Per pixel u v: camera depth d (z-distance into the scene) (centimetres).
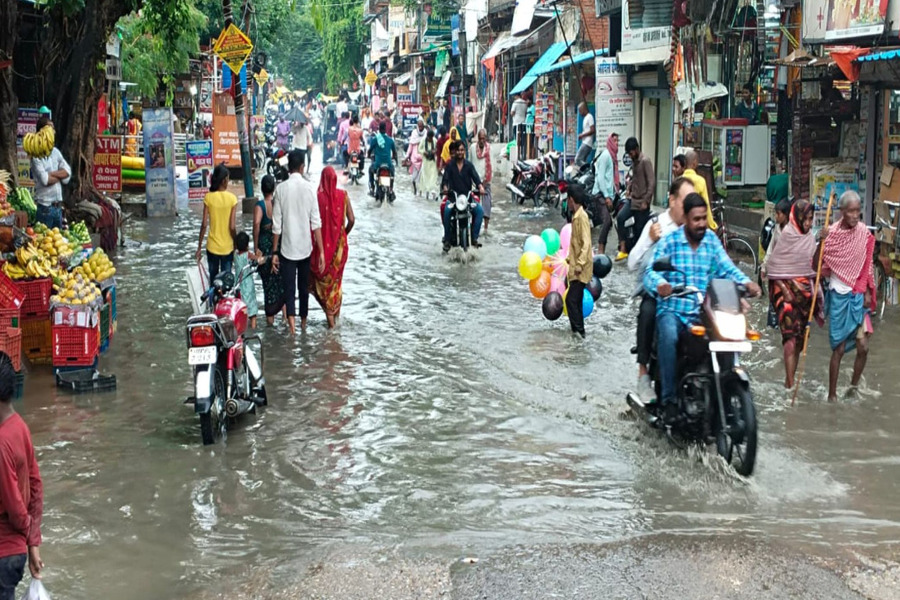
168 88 3684
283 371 1026
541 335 1174
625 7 2358
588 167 2234
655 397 800
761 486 702
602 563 573
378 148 2552
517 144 3422
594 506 671
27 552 468
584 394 927
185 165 2975
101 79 1984
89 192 1875
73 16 1866
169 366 1036
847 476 724
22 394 930
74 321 950
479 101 4638
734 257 1636
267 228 1212
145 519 655
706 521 643
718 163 1852
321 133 5741
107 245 1803
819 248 904
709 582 547
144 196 2614
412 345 1130
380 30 7650
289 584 555
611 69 2425
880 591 538
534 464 755
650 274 757
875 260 1320
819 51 1549
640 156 1667
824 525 635
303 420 866
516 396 933
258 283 1502
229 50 2423
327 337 1170
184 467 752
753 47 1916
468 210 1716
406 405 908
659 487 706
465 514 660
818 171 1480
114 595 551
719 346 709
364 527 641
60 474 734
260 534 632
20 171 1812
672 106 2222
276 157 2397
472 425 850
